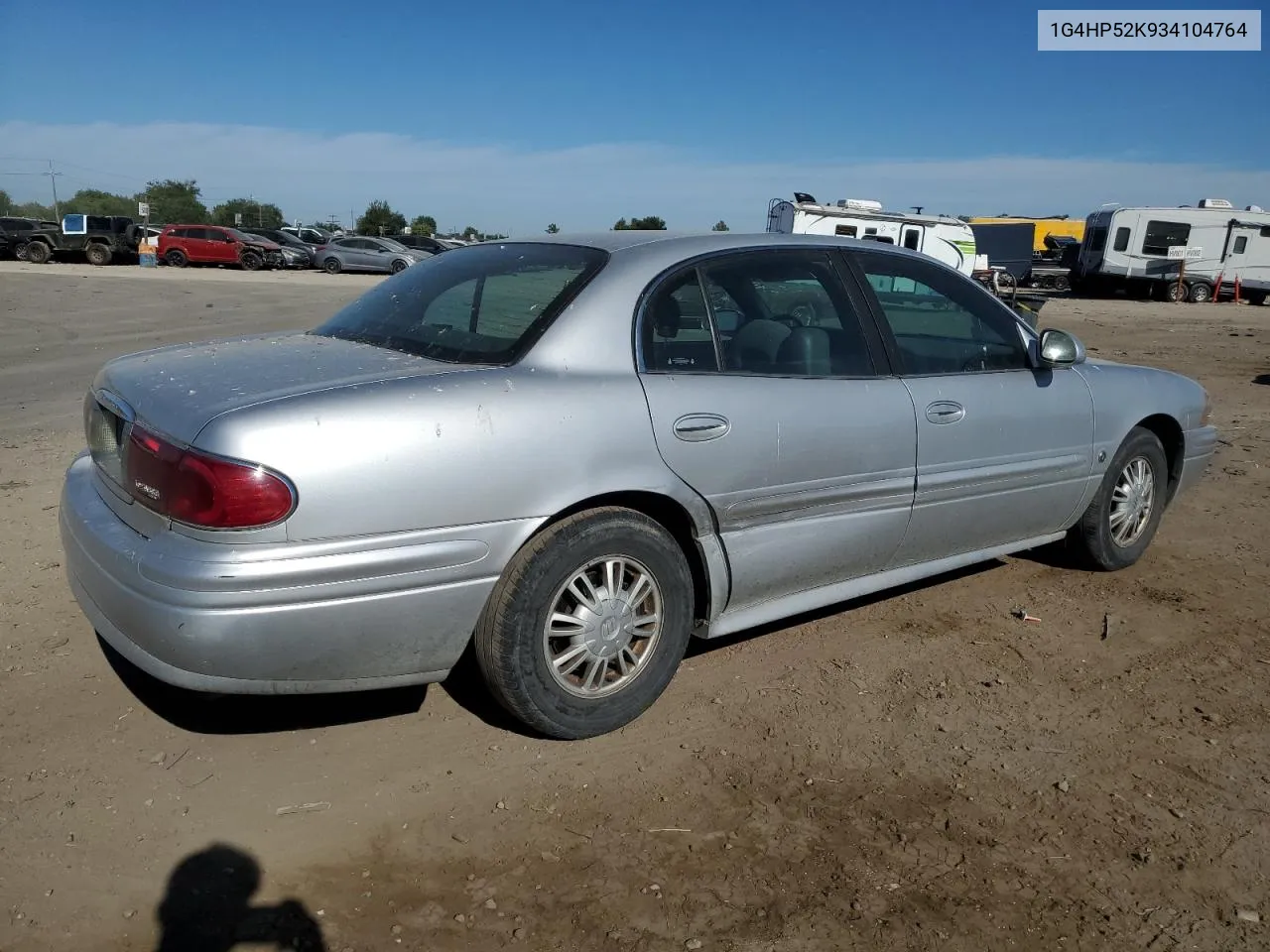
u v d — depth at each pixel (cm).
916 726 340
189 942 230
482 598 290
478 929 238
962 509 406
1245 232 3272
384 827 275
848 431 359
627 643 322
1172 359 1536
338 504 263
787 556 354
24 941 229
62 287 2352
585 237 361
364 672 281
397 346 325
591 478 299
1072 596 466
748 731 332
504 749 316
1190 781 312
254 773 299
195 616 256
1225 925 249
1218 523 592
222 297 2212
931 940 240
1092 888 261
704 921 243
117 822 272
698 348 334
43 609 404
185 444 261
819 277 375
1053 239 4053
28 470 626
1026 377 429
